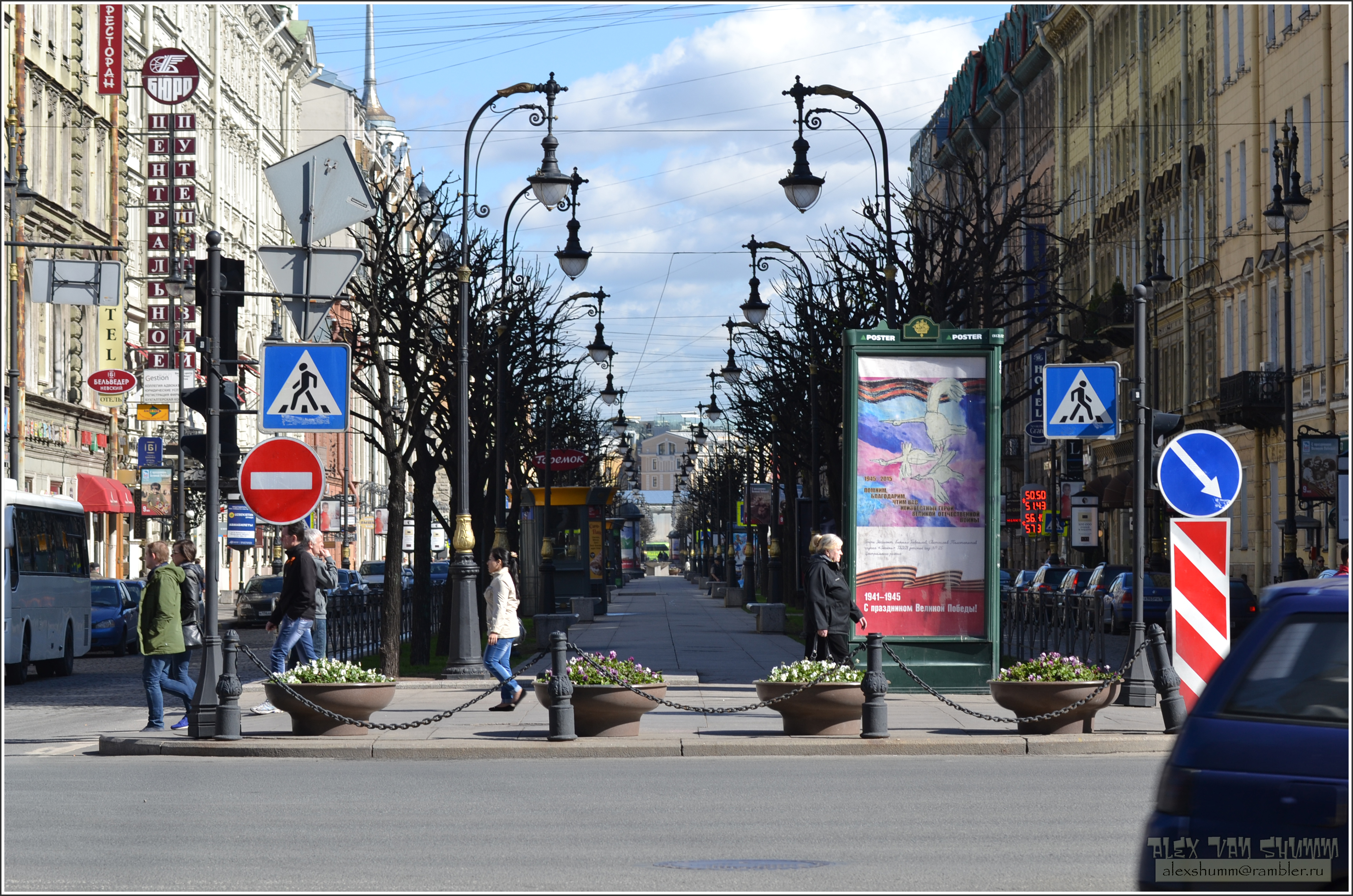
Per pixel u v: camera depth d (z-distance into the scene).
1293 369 51.03
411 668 34.34
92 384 64.00
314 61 111.31
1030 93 99.75
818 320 46.66
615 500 111.81
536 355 54.31
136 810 14.35
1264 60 61.66
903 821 13.37
